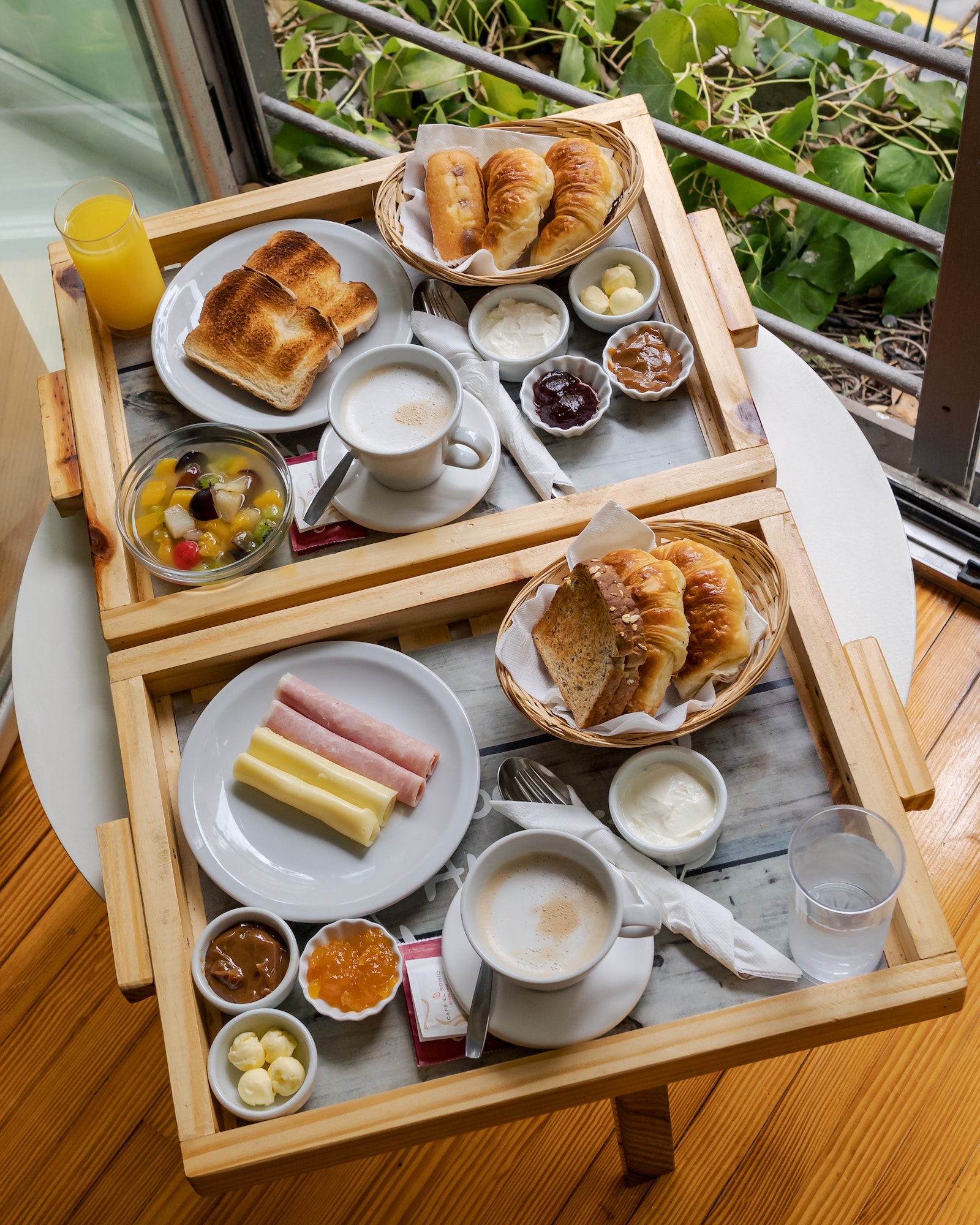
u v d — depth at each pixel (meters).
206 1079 0.97
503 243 1.32
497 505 1.27
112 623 1.21
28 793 1.87
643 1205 1.48
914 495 1.95
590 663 1.05
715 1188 1.49
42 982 1.71
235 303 1.35
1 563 1.91
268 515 1.25
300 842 1.08
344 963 1.00
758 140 2.11
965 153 1.34
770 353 1.45
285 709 1.11
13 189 1.87
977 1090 1.52
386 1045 0.99
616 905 0.91
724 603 1.06
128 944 1.04
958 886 1.66
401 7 2.44
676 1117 1.53
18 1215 1.55
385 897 1.02
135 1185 1.55
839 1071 1.54
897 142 2.10
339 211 1.49
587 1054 0.94
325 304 1.36
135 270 1.36
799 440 1.37
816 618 1.12
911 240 1.63
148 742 1.13
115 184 1.40
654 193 1.41
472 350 1.34
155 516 1.27
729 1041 0.94
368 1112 0.93
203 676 1.19
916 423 1.84
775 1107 1.52
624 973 0.98
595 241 1.30
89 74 1.85
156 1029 1.67
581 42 2.38
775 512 1.18
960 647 1.87
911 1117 1.51
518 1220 1.49
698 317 1.32
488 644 1.19
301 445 1.34
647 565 1.06
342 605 1.17
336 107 2.35
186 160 2.11
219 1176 0.93
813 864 1.01
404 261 1.36
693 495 1.21
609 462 1.28
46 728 1.24
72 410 1.36
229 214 1.46
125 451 1.36
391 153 2.12
